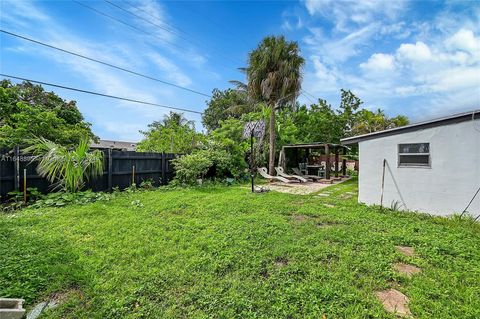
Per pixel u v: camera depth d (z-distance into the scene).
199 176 9.94
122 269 2.81
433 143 5.51
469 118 5.10
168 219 4.80
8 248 3.20
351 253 3.28
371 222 4.78
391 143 6.12
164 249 3.35
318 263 3.00
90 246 3.40
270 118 12.33
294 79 11.34
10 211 5.15
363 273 2.80
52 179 6.14
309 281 2.60
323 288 2.45
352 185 10.92
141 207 5.73
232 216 5.09
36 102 11.16
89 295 2.34
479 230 4.32
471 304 2.26
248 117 14.84
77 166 6.38
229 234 3.95
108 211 5.27
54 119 8.52
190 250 3.31
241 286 2.51
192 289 2.45
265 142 13.41
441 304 2.26
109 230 4.06
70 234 3.84
